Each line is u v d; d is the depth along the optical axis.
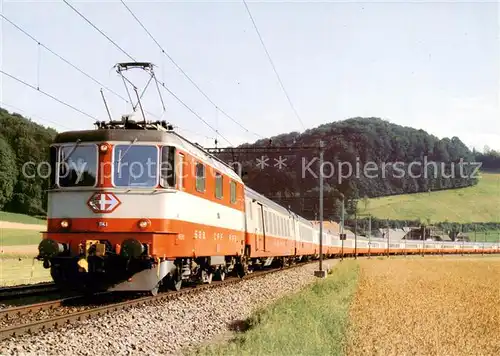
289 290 27.62
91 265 16.50
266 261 37.25
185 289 20.73
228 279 27.36
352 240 88.06
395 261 81.06
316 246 61.16
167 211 17.08
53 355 10.64
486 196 182.12
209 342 14.10
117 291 18.66
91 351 11.29
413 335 17.00
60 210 17.08
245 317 18.12
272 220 37.22
